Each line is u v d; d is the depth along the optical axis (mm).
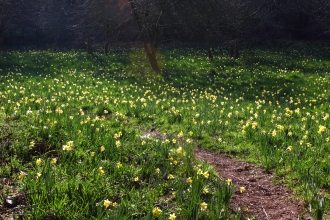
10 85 13750
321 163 5719
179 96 13531
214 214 3959
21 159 5160
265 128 8438
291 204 4660
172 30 37688
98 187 4387
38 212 3678
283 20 41406
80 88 13945
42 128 6102
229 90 16062
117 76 18719
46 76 17859
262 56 29547
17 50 34688
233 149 7020
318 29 40406
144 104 10242
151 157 5773
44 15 38844
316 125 8148
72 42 40750
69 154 5328
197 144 7227
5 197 4012
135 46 37031
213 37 31375
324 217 4219
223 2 28219
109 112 10250
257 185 5297
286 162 5902
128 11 27797
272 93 14688
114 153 5625
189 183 4801
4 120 7105
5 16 30469
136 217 3973
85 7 29828
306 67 23844
